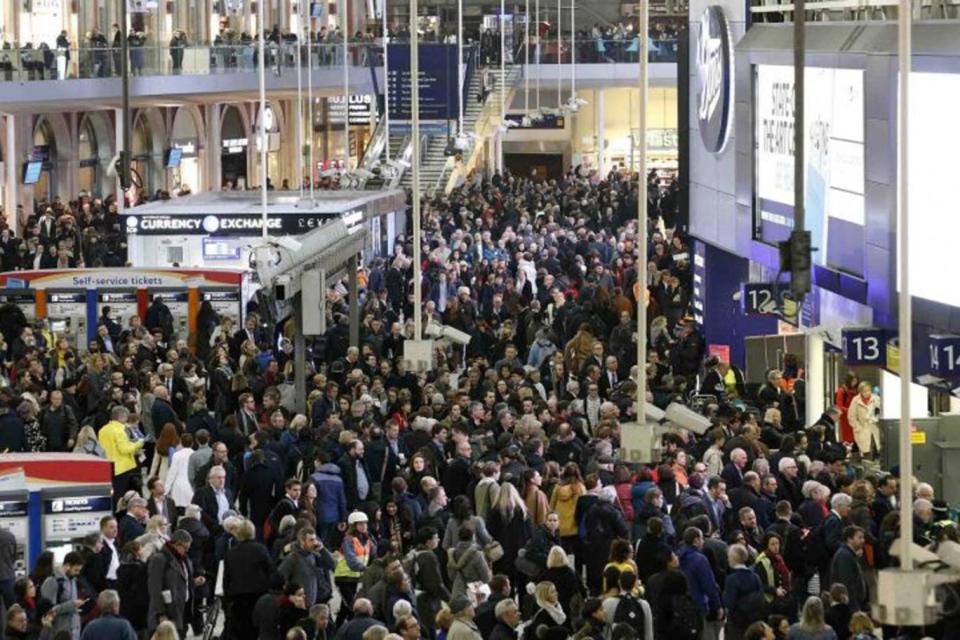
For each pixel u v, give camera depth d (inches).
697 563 1293.1
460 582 1358.3
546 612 1215.6
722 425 1670.8
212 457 1604.3
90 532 1403.8
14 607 1202.6
